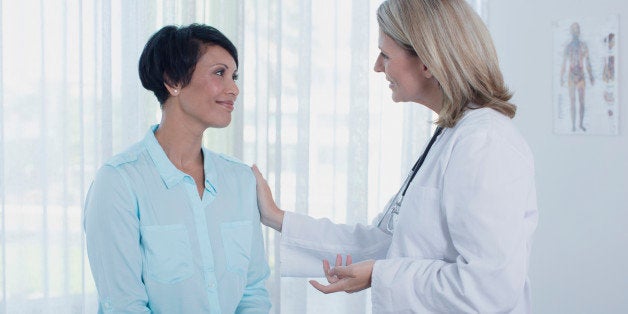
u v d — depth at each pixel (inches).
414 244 52.5
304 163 106.1
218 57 55.2
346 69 111.3
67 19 88.0
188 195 55.6
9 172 86.2
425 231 51.6
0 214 84.4
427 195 51.7
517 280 46.9
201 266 54.9
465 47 51.6
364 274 53.4
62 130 88.7
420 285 50.0
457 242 48.9
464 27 51.8
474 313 47.3
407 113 116.7
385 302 51.3
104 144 89.7
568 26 114.7
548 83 117.9
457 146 50.3
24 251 87.4
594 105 112.3
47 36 87.5
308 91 105.7
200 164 58.8
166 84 55.1
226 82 55.6
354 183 110.8
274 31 102.6
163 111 57.2
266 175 103.1
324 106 110.0
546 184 119.6
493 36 125.5
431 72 52.1
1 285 84.7
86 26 89.7
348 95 111.7
